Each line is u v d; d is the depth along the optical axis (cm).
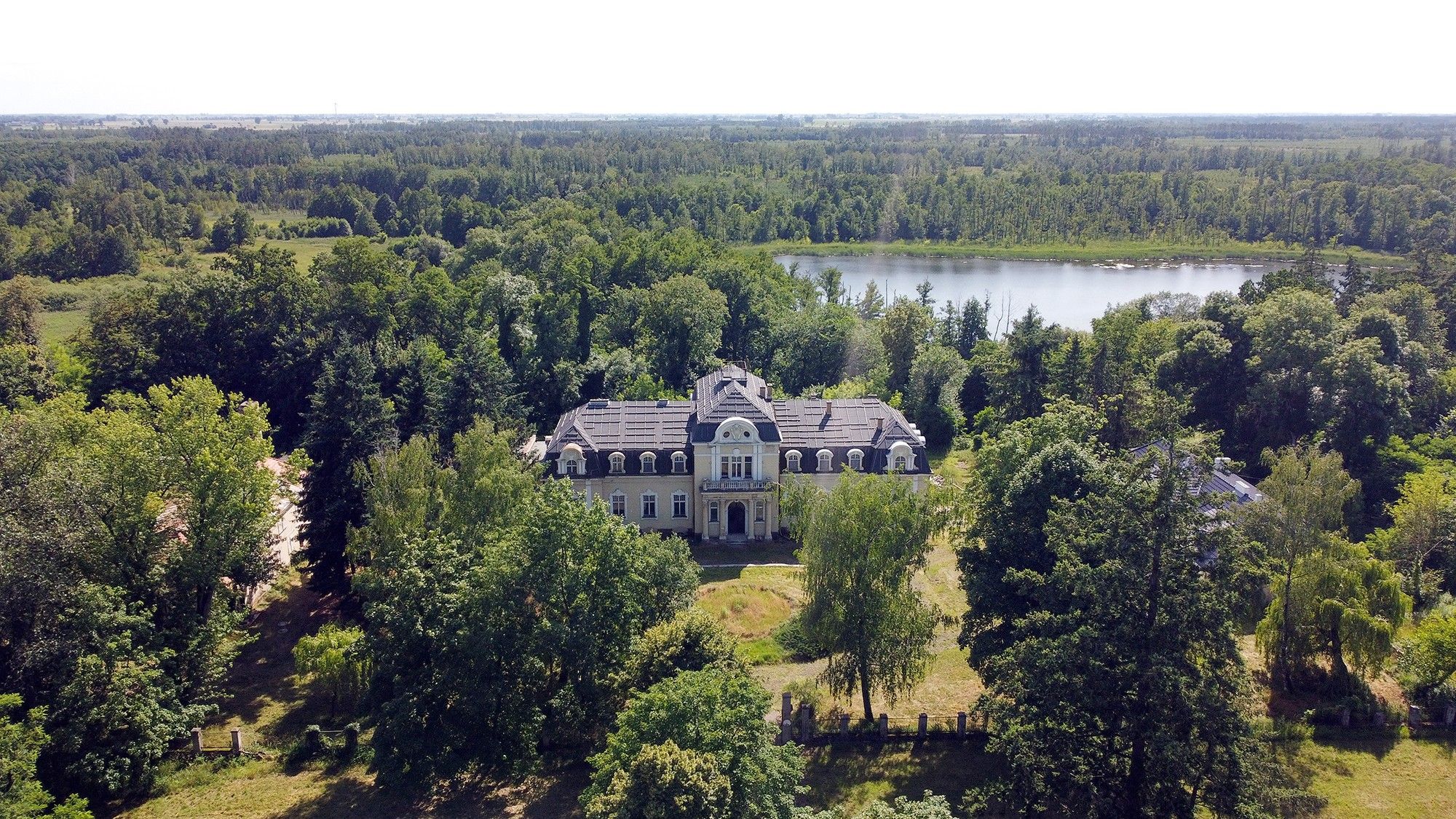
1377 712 6091
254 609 8194
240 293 12762
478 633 5509
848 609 6081
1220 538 4834
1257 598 7338
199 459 6788
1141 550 4759
